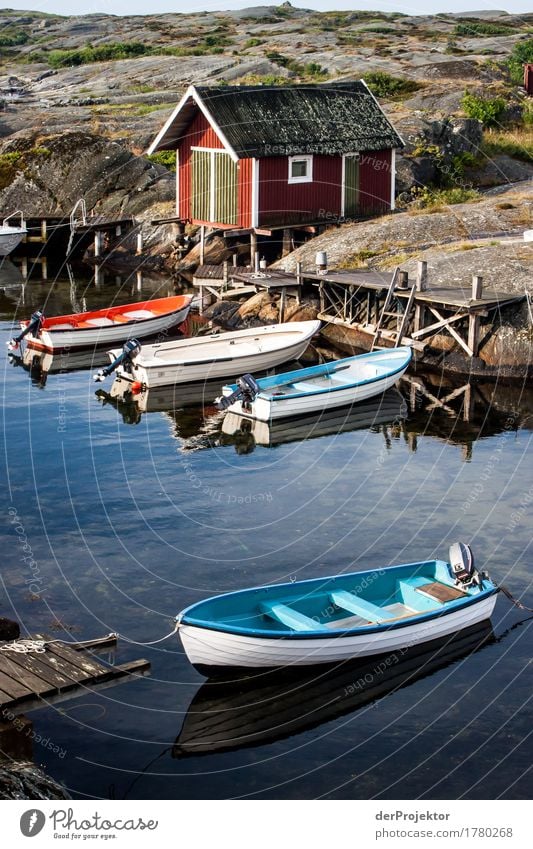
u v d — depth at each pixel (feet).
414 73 209.77
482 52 238.68
